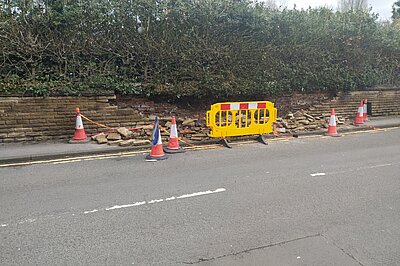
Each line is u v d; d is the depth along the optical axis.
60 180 5.49
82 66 9.24
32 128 8.34
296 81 11.78
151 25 9.97
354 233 3.58
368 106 13.41
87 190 4.97
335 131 10.12
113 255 3.13
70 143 8.12
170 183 5.31
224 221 3.87
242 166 6.39
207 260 3.04
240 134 8.73
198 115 10.61
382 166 6.38
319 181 5.42
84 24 9.27
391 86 14.28
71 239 3.44
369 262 3.02
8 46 8.51
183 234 3.55
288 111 12.04
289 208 4.26
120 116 9.27
